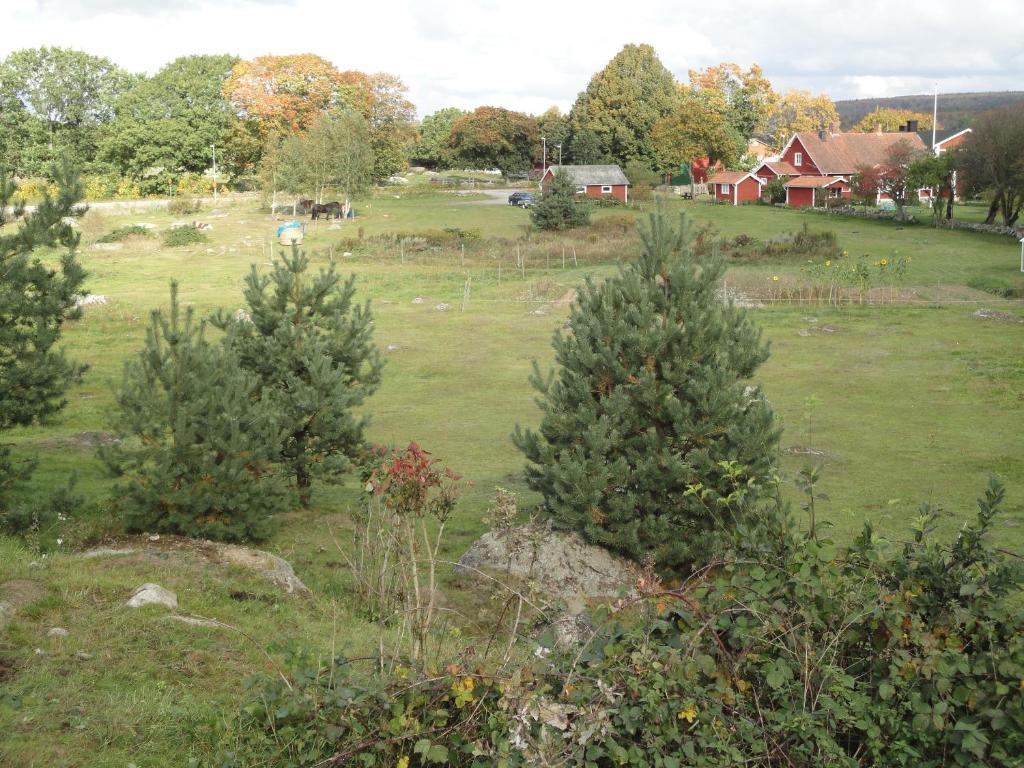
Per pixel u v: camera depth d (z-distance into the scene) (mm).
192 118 121625
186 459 16547
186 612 11008
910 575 6199
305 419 21109
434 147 186750
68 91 121500
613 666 5938
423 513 7809
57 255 71625
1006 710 5441
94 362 38531
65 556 13172
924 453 26641
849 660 6156
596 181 116938
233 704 8312
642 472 16984
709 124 119062
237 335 21984
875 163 111188
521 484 24156
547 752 5543
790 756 5684
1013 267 60562
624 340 17656
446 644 9422
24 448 26078
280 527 19484
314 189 101000
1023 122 78750
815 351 40188
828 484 23703
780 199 111000
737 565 6453
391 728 5840
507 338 44625
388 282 60188
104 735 7480
